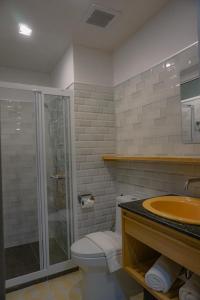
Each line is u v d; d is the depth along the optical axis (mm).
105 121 2303
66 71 2303
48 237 2068
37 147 2109
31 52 2314
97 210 2248
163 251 1131
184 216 1383
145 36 1872
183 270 1228
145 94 1892
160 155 1741
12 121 2137
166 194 1689
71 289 1829
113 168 2338
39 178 2096
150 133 1847
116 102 2316
